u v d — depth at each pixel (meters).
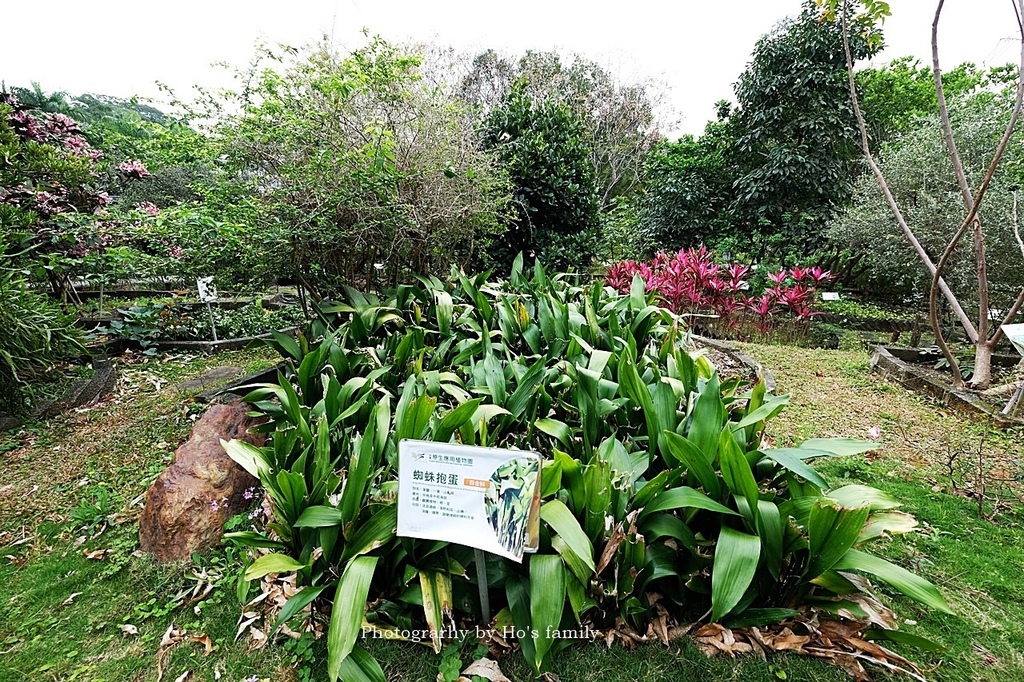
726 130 9.30
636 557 1.50
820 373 4.31
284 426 2.29
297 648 1.56
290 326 5.30
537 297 3.58
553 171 6.48
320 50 3.79
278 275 3.74
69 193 4.99
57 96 9.18
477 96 12.48
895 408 3.51
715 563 1.34
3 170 4.43
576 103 14.52
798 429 3.14
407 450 1.36
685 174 9.30
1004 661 1.54
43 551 2.10
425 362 2.85
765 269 7.63
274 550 1.80
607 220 10.55
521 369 2.47
